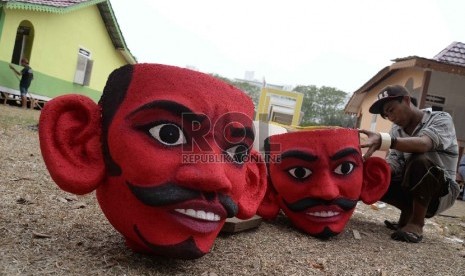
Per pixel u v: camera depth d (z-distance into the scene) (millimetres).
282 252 3129
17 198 3299
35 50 13070
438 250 3879
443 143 3992
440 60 10414
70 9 13188
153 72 2291
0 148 5336
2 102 12961
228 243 3170
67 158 2311
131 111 2260
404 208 4535
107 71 17453
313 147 3590
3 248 2285
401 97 4219
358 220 5012
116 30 16562
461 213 7410
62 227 2812
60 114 2346
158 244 2230
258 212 3836
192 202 2188
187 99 2275
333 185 3568
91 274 2154
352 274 2846
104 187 2363
